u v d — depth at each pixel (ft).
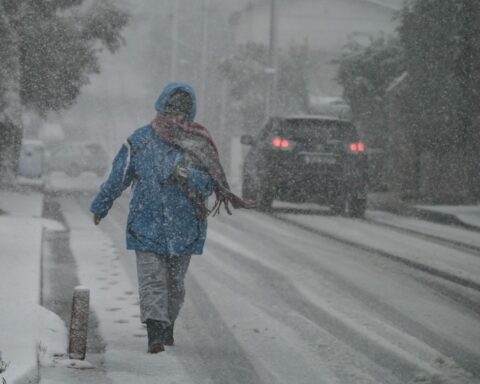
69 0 186.60
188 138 49.44
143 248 48.57
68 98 193.26
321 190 146.72
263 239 109.19
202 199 49.39
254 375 45.73
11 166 177.58
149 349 49.01
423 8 193.57
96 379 42.39
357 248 102.83
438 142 193.16
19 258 76.23
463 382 45.60
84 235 106.83
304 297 69.56
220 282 75.92
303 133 146.72
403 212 167.94
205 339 54.13
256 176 153.07
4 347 43.83
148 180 48.78
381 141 252.42
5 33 170.09
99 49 193.77
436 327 59.47
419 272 84.33
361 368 47.93
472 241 114.42
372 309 65.31
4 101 172.14
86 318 46.26
